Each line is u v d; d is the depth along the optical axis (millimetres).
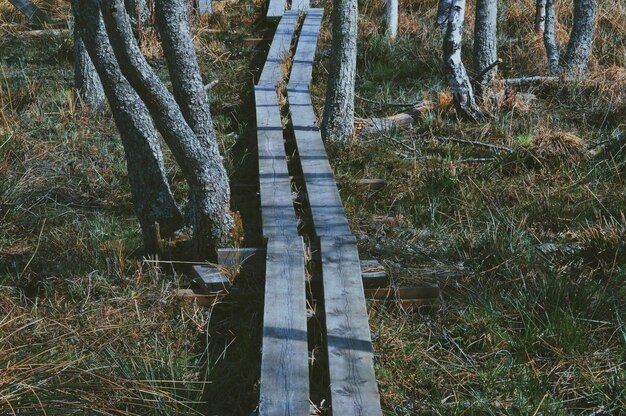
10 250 5895
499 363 4590
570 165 7312
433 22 11398
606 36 10664
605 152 7477
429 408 4246
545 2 10422
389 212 6629
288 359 4188
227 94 9547
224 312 5211
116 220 6426
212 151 5641
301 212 6371
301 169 6906
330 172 6758
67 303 5145
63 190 6898
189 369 4586
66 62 10406
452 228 6289
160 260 5684
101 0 4906
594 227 6004
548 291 5109
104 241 6004
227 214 5680
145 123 5680
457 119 8555
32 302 5160
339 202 6199
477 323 4902
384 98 9352
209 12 12039
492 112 8625
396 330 4910
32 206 6543
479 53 8961
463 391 4402
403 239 6074
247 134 8352
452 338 4848
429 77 10008
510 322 4918
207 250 5641
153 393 4004
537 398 4234
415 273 5461
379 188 7051
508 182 7102
